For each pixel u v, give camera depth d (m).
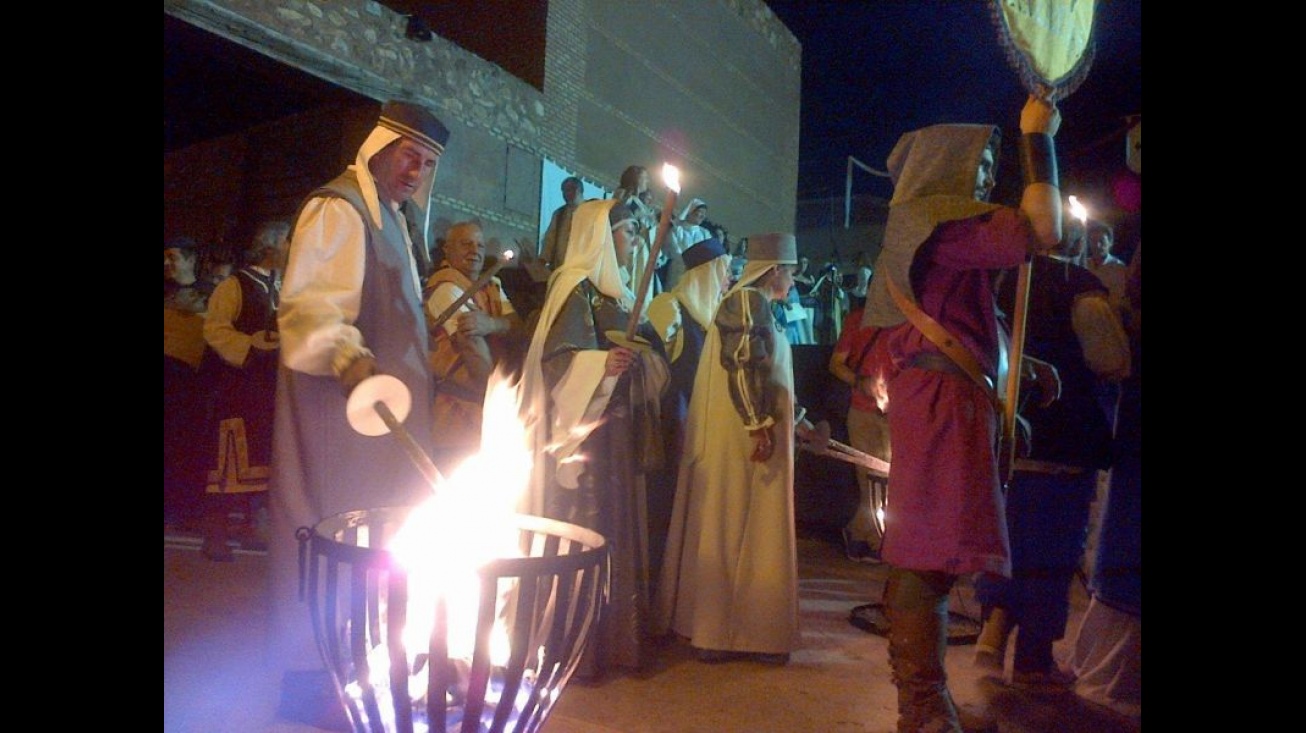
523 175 9.27
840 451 3.94
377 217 2.74
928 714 2.59
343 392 2.39
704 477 3.82
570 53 10.10
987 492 2.52
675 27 12.32
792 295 10.52
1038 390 3.22
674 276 7.89
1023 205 2.49
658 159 12.03
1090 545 4.51
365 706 1.80
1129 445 3.24
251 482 4.98
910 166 2.69
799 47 16.00
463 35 10.08
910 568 2.56
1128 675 3.28
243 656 3.29
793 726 3.00
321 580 2.55
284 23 6.97
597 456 3.49
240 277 5.24
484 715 1.91
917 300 2.63
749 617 3.67
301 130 8.43
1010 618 3.58
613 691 3.31
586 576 1.85
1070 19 2.61
